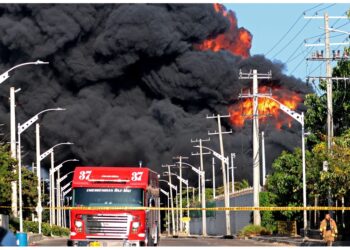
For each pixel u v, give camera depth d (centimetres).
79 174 4069
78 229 4012
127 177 4062
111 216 4009
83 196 4041
